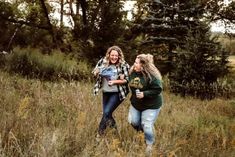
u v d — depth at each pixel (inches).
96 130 309.7
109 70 313.9
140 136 271.3
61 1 872.9
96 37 751.1
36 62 635.5
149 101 289.6
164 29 840.3
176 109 485.4
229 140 346.0
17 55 646.5
